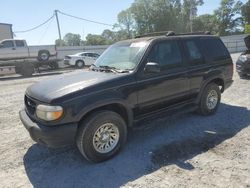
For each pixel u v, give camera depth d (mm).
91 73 4719
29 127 3936
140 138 5039
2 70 17984
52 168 4098
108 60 5168
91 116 3988
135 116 4609
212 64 5961
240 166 3926
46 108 3760
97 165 4109
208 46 6035
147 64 4508
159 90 4852
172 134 5191
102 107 4223
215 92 6156
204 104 5965
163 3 65625
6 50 19984
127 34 69312
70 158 4371
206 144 4707
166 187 3482
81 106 3838
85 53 24859
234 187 3428
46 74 19297
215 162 4062
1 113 7301
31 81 14742
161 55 4969
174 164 4055
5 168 4141
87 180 3730
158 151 4488
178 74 5168
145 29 66750
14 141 5191
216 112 6414
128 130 5145
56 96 3801
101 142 4125
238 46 39281
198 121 5844
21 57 20703
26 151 4719
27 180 3805
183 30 65688
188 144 4727
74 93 3850
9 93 10586
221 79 6297
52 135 3721
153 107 4848
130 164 4094
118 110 4543
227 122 5754
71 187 3588
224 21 70188
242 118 5984
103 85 4109
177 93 5234
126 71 4543
